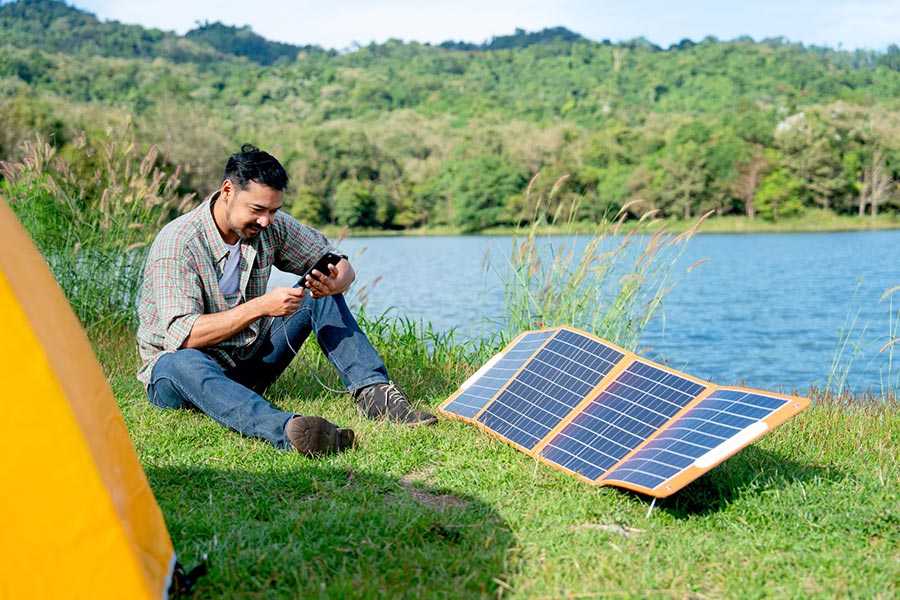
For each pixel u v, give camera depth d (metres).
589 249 7.04
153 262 4.37
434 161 86.50
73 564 2.24
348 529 3.04
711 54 173.38
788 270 35.94
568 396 4.20
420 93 162.25
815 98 142.62
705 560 2.89
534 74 185.38
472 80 183.25
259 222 4.28
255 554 2.82
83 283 7.81
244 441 4.09
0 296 2.22
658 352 15.72
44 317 2.41
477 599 2.60
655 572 2.76
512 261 7.26
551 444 3.94
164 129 61.69
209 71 188.50
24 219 7.91
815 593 2.65
